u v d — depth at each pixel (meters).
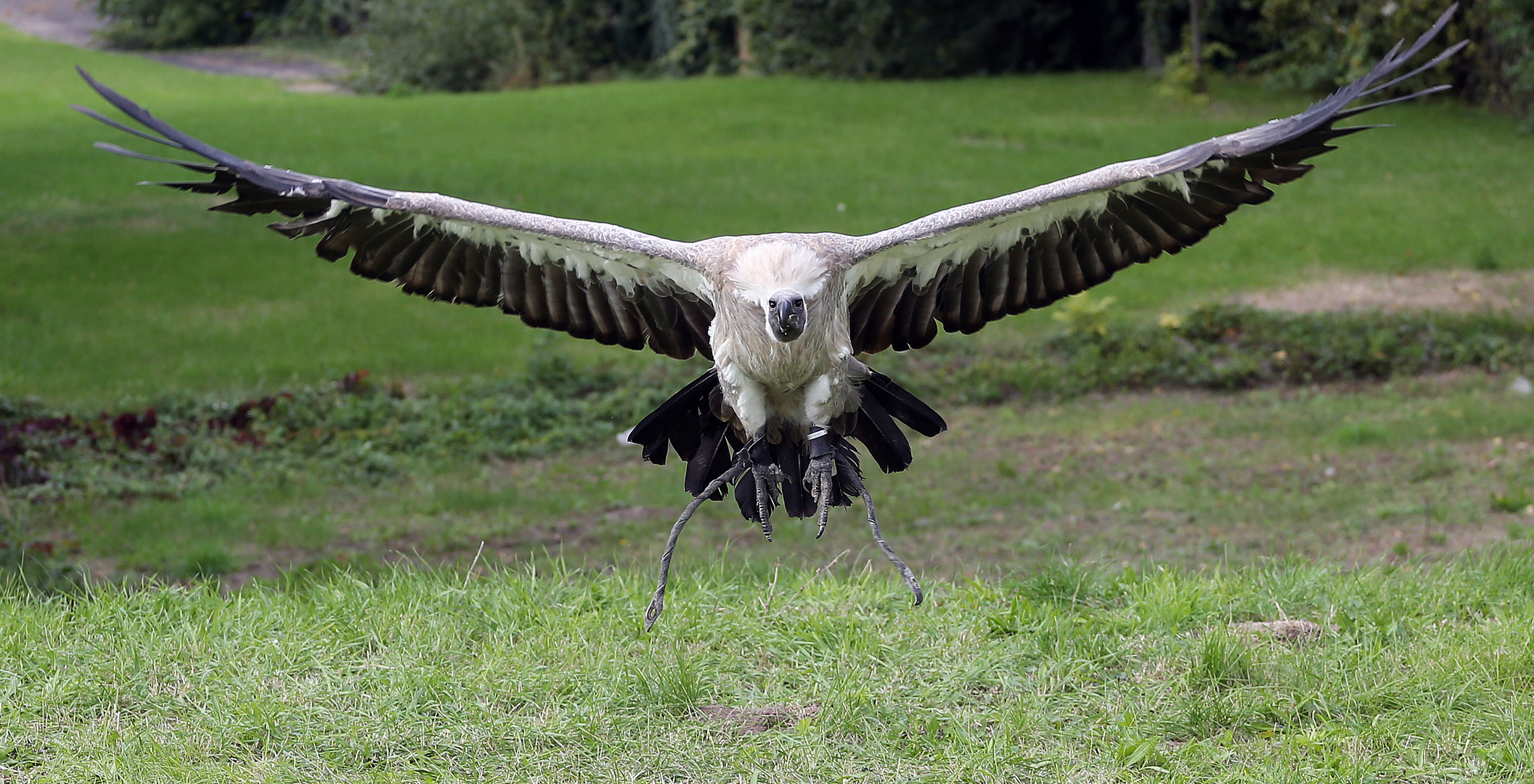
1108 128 26.52
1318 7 27.91
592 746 5.38
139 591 6.96
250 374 13.36
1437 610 6.57
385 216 5.39
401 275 5.62
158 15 47.25
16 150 25.38
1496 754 5.18
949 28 34.94
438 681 5.74
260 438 11.77
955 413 12.91
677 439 5.59
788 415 5.30
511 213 5.29
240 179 4.88
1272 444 11.59
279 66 42.97
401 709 5.59
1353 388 13.29
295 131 27.84
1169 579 6.82
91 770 5.09
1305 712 5.64
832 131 27.33
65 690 5.70
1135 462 11.26
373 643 6.30
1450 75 27.81
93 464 11.03
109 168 23.69
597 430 12.25
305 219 5.23
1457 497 9.90
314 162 24.11
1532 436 11.38
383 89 38.03
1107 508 10.10
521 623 6.50
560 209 20.22
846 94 31.72
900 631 6.37
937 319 5.84
